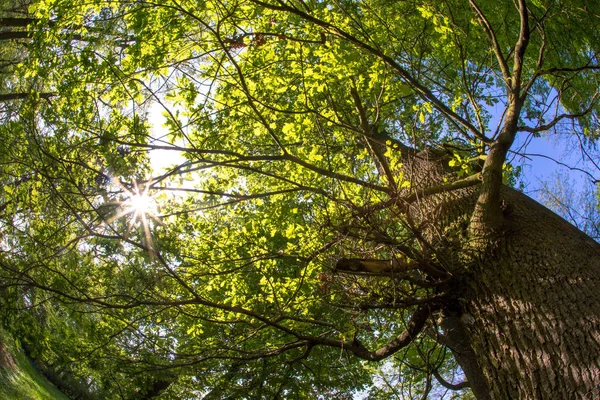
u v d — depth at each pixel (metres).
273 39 4.50
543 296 3.12
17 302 4.20
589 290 3.04
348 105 5.38
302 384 8.06
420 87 3.75
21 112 3.70
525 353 3.01
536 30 5.52
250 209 6.00
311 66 4.36
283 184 5.21
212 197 5.02
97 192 3.61
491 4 5.48
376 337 6.77
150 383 5.83
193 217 4.93
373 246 4.10
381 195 4.48
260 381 7.05
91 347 4.71
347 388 8.72
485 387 4.28
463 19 5.27
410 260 3.93
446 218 4.16
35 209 3.85
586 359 2.76
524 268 3.32
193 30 4.27
